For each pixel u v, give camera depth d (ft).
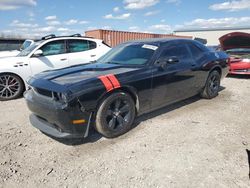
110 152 10.75
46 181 8.87
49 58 22.06
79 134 10.84
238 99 18.98
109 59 15.26
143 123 13.89
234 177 8.84
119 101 11.95
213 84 18.75
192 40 17.43
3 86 19.77
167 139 11.91
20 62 20.38
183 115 15.23
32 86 11.82
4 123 14.37
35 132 13.00
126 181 8.75
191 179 8.77
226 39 28.27
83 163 9.93
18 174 9.30
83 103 10.55
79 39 24.41
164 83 13.94
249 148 10.94
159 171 9.29
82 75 11.87
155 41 15.29
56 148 11.21
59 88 10.51
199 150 10.78
